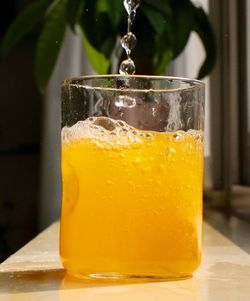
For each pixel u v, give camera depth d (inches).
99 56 23.6
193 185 10.6
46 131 37.4
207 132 31.2
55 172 37.1
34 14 23.0
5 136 48.5
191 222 10.4
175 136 10.3
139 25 21.7
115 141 10.0
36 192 47.8
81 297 9.1
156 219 10.0
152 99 10.2
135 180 10.0
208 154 31.1
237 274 11.3
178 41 21.5
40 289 9.7
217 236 17.7
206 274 11.2
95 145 10.1
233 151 29.2
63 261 10.6
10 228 47.4
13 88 48.8
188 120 10.5
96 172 10.0
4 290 9.7
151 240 10.0
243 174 28.2
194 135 10.6
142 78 10.2
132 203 10.0
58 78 36.7
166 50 22.5
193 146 10.6
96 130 10.1
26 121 48.6
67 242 10.4
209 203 30.5
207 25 23.0
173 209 10.1
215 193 30.5
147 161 10.0
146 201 10.0
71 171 10.4
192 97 10.6
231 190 29.3
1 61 49.1
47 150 37.2
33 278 10.7
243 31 28.3
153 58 22.8
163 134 10.2
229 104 30.0
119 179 10.0
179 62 32.0
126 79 10.2
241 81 28.8
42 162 37.8
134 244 9.9
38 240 16.6
